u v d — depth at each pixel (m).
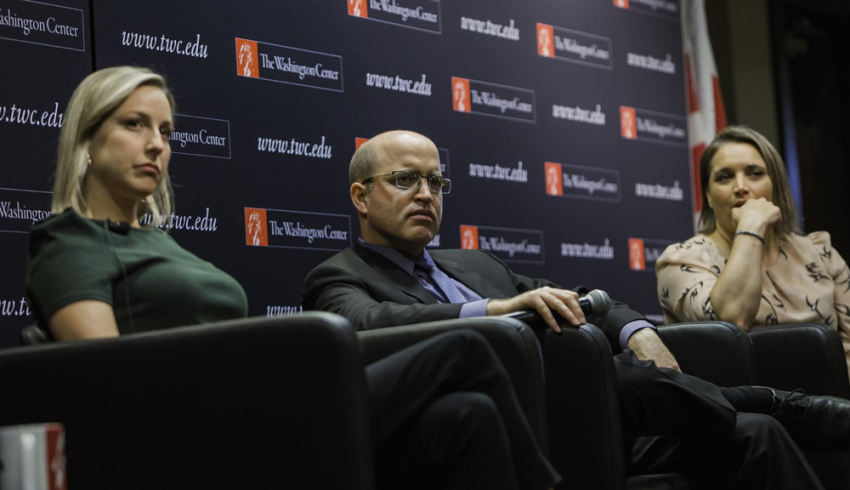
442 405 2.15
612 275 5.75
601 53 5.93
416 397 2.18
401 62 4.98
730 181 4.52
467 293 3.65
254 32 4.44
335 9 4.75
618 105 5.96
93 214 2.74
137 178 2.71
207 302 2.70
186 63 4.20
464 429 2.11
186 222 4.11
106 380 2.15
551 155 5.57
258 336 2.05
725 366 3.59
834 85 8.30
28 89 3.73
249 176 4.34
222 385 2.07
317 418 1.99
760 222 4.25
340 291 3.30
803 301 4.37
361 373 2.01
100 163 2.71
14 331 3.59
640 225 5.95
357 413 1.98
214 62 4.29
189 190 4.14
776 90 7.63
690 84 6.40
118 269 2.57
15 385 2.22
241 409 2.05
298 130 4.54
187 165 4.14
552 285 3.92
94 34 3.93
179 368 2.10
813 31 8.09
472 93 5.27
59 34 3.83
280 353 2.03
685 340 3.67
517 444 2.20
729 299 4.06
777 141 7.58
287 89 4.52
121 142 2.69
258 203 4.35
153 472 2.10
